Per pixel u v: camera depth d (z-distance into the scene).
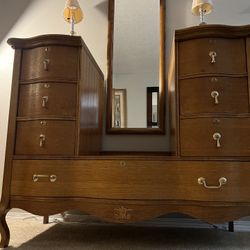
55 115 1.19
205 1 1.48
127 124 1.71
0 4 1.96
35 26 1.91
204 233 1.42
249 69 1.12
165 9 1.79
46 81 1.22
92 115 1.46
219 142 1.09
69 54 1.24
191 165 1.09
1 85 1.87
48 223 1.60
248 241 1.28
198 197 1.06
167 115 1.68
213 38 1.15
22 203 1.15
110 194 1.11
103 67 1.79
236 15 1.70
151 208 1.08
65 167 1.15
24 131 1.20
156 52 1.76
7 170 1.18
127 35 1.80
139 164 1.11
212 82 1.13
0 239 1.22
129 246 1.19
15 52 1.26
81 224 1.59
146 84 1.74
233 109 1.11
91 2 1.88
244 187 1.06
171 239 1.30
